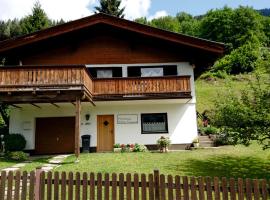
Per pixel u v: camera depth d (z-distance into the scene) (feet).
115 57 60.80
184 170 36.91
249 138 33.04
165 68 60.80
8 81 47.03
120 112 59.06
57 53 60.49
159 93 55.83
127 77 56.29
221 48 56.95
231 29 212.43
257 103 33.50
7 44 56.18
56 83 46.73
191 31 254.06
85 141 56.95
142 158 45.34
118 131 58.39
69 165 40.63
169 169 37.35
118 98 55.31
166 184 20.71
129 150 55.52
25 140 56.80
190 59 60.70
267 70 35.45
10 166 41.19
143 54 61.16
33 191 21.62
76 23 56.65
